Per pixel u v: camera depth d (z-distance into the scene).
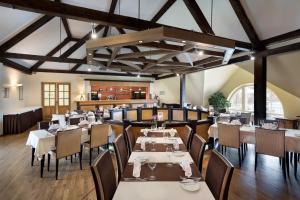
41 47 7.19
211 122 5.15
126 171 1.79
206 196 1.34
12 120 6.95
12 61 7.50
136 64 5.75
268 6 4.29
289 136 3.52
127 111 8.22
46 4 3.38
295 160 3.51
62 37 7.43
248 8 4.63
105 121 5.12
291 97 7.27
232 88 9.64
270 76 6.15
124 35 2.76
